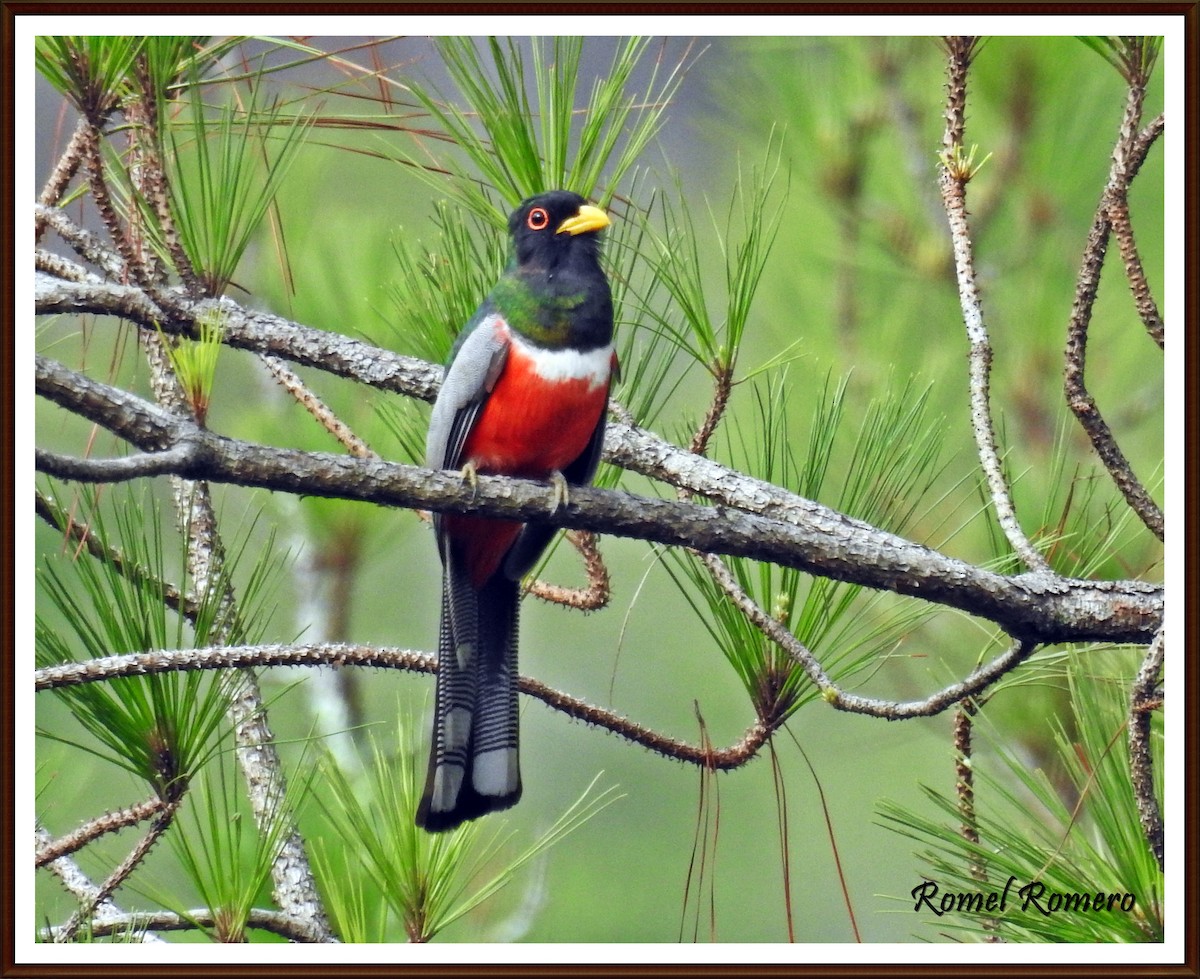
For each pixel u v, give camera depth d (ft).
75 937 20.57
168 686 21.31
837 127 32.76
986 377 24.22
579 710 23.47
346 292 32.40
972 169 24.52
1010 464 28.96
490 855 27.73
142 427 20.13
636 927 43.16
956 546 30.01
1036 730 26.45
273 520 34.06
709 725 46.68
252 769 24.07
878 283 32.45
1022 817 23.35
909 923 41.27
